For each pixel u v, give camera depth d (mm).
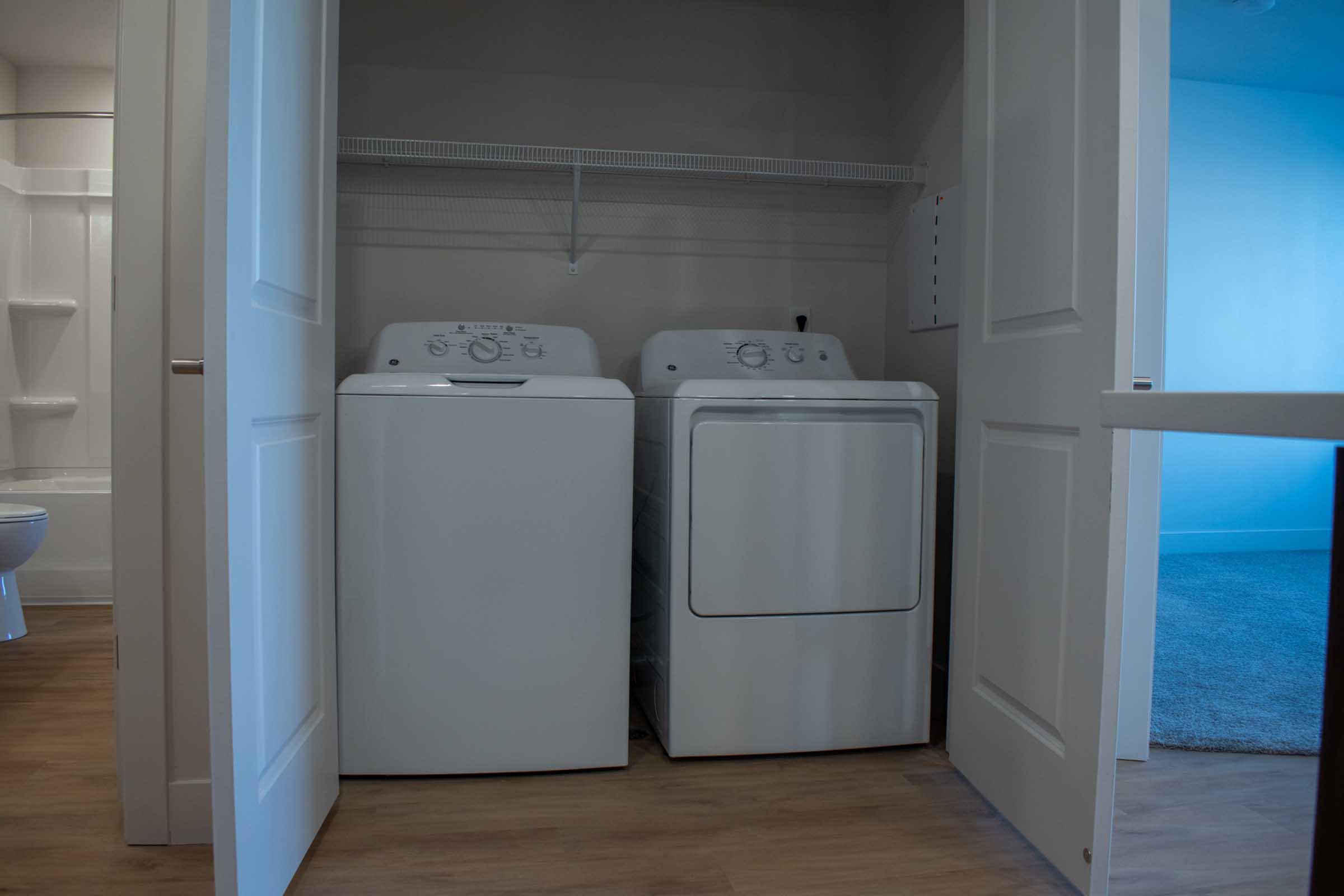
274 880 1322
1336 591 542
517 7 2527
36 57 4027
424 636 1814
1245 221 4652
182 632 1579
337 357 2471
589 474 1858
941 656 2381
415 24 2479
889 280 2729
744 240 2664
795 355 2406
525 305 2555
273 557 1322
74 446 4027
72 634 3066
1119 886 1462
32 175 3945
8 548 2916
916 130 2533
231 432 1137
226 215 1114
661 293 2621
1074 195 1463
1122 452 1343
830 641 1976
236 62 1141
